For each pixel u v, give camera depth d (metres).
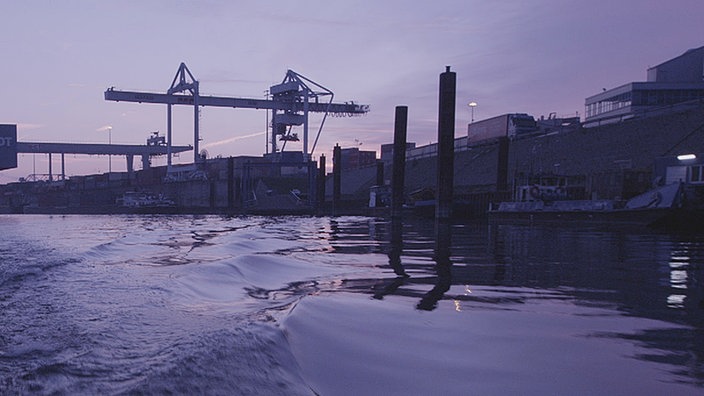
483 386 3.79
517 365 4.27
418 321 5.75
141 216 85.38
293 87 119.25
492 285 8.67
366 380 3.82
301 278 9.72
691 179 29.03
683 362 4.39
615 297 7.51
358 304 6.68
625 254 14.56
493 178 62.06
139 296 7.52
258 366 3.76
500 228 31.33
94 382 3.55
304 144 120.44
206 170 120.06
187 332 5.17
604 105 73.44
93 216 95.44
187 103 117.44
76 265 12.20
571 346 4.84
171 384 3.36
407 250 16.03
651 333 5.37
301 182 112.44
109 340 4.84
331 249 16.52
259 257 12.42
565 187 36.69
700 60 69.50
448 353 4.58
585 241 19.92
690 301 7.21
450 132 36.88
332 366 4.06
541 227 32.22
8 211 143.12
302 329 5.00
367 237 23.11
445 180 37.03
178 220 60.25
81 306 6.73
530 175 37.66
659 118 54.62
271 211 84.81
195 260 13.52
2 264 12.25
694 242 19.34
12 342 4.79
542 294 7.75
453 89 36.62
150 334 5.10
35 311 6.38
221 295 7.76
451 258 13.46
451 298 7.34
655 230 27.31
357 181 101.19
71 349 4.50
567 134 63.78
